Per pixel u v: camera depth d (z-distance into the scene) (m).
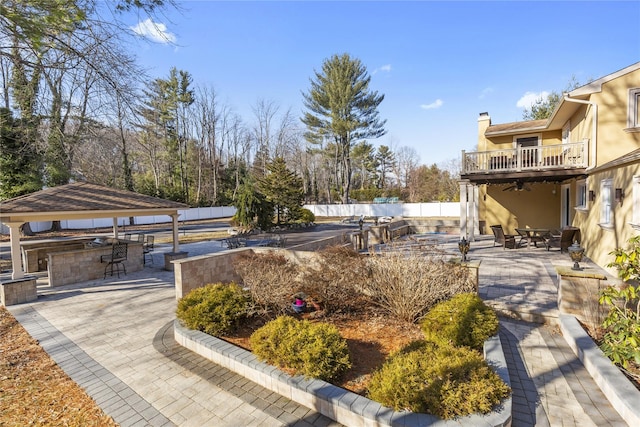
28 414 3.47
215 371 4.33
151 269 11.24
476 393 2.95
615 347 3.60
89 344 5.27
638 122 10.08
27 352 5.02
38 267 11.08
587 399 3.54
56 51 5.90
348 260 6.04
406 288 5.36
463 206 13.83
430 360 3.48
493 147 16.91
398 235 17.12
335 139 36.97
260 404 3.58
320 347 3.77
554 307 5.99
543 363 4.34
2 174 17.12
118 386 4.01
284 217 23.81
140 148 27.97
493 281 8.00
